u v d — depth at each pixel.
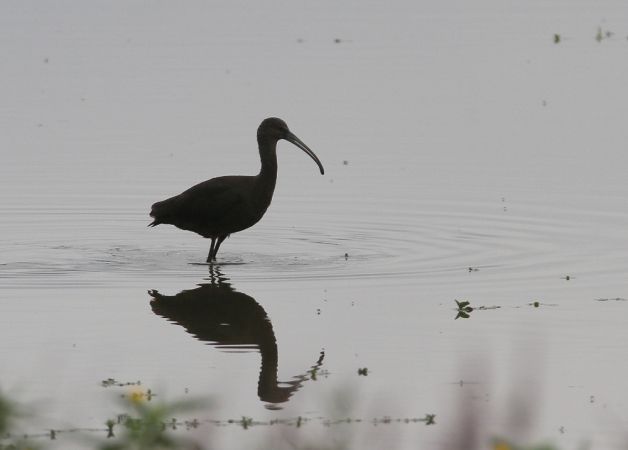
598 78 29.36
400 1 40.84
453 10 39.16
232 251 17.86
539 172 21.86
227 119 26.36
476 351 12.99
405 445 10.46
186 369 12.55
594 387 11.94
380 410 11.34
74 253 17.73
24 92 29.06
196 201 17.09
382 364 12.66
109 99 28.31
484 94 28.09
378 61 31.80
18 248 18.02
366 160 23.05
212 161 23.16
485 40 34.31
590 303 14.66
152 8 40.03
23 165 23.03
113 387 11.99
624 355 12.83
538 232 18.28
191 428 10.95
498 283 15.63
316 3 40.84
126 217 19.89
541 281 15.69
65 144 24.55
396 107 27.09
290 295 15.27
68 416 11.22
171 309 14.68
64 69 31.38
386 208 19.98
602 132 24.56
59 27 36.66
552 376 12.23
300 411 11.41
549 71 30.27
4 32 36.03
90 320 14.26
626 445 10.51
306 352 13.06
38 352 13.07
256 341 13.47
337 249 17.75
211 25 37.19
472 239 18.02
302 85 29.28
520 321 14.01
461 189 20.95
